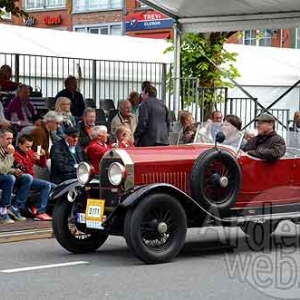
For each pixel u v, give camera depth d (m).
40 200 12.99
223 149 10.48
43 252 10.71
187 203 10.03
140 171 9.89
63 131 13.89
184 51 21.23
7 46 20.58
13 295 7.95
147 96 15.34
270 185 10.76
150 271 9.23
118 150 9.97
